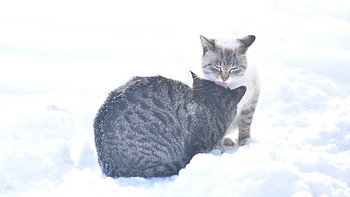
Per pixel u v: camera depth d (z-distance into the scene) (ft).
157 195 16.37
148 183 18.39
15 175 18.52
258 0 48.01
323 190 15.66
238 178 15.92
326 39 38.19
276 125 25.38
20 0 48.55
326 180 16.19
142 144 18.70
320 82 30.50
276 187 15.40
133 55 35.14
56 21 42.65
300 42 37.93
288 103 28.09
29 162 19.19
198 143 19.94
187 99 19.86
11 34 38.17
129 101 19.08
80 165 20.36
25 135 21.17
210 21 41.96
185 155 19.77
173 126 19.22
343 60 33.40
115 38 38.81
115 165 18.81
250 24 40.55
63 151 20.56
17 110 24.47
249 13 43.21
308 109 27.55
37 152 19.76
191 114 19.67
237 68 22.38
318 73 32.63
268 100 28.68
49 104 25.90
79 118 25.07
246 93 22.76
